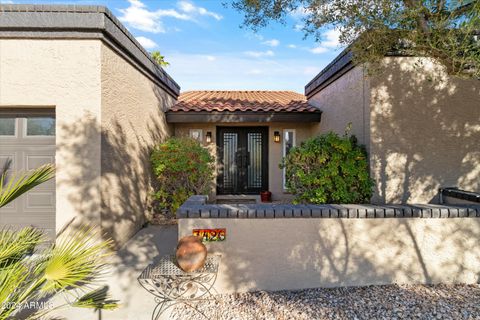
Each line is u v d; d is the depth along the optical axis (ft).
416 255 15.56
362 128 23.17
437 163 22.02
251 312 13.43
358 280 15.53
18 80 19.93
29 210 20.99
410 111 21.88
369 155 21.89
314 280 15.44
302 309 13.55
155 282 15.56
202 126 39.99
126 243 23.22
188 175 28.94
